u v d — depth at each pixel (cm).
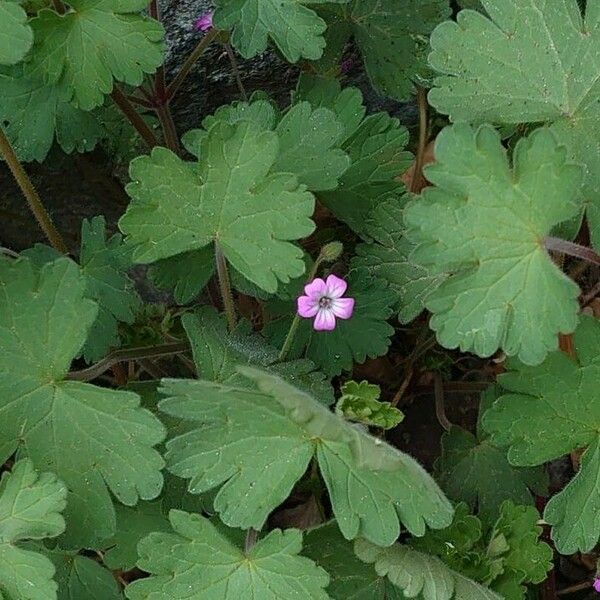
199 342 36
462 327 32
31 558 33
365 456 31
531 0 34
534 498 40
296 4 36
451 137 32
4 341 33
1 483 33
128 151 43
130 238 34
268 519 39
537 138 32
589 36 35
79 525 34
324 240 42
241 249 34
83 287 33
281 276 34
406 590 34
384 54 41
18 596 33
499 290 32
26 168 44
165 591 33
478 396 43
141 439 33
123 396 33
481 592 35
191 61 41
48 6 37
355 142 39
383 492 33
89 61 36
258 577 33
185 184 34
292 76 45
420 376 43
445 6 41
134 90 41
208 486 33
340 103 40
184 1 44
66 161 44
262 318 41
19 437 33
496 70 35
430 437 42
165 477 36
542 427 35
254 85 45
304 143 37
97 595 35
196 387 32
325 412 31
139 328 40
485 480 38
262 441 33
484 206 32
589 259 33
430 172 32
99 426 33
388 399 43
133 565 35
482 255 32
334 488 33
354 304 38
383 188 40
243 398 33
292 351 38
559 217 32
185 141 37
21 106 39
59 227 45
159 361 41
